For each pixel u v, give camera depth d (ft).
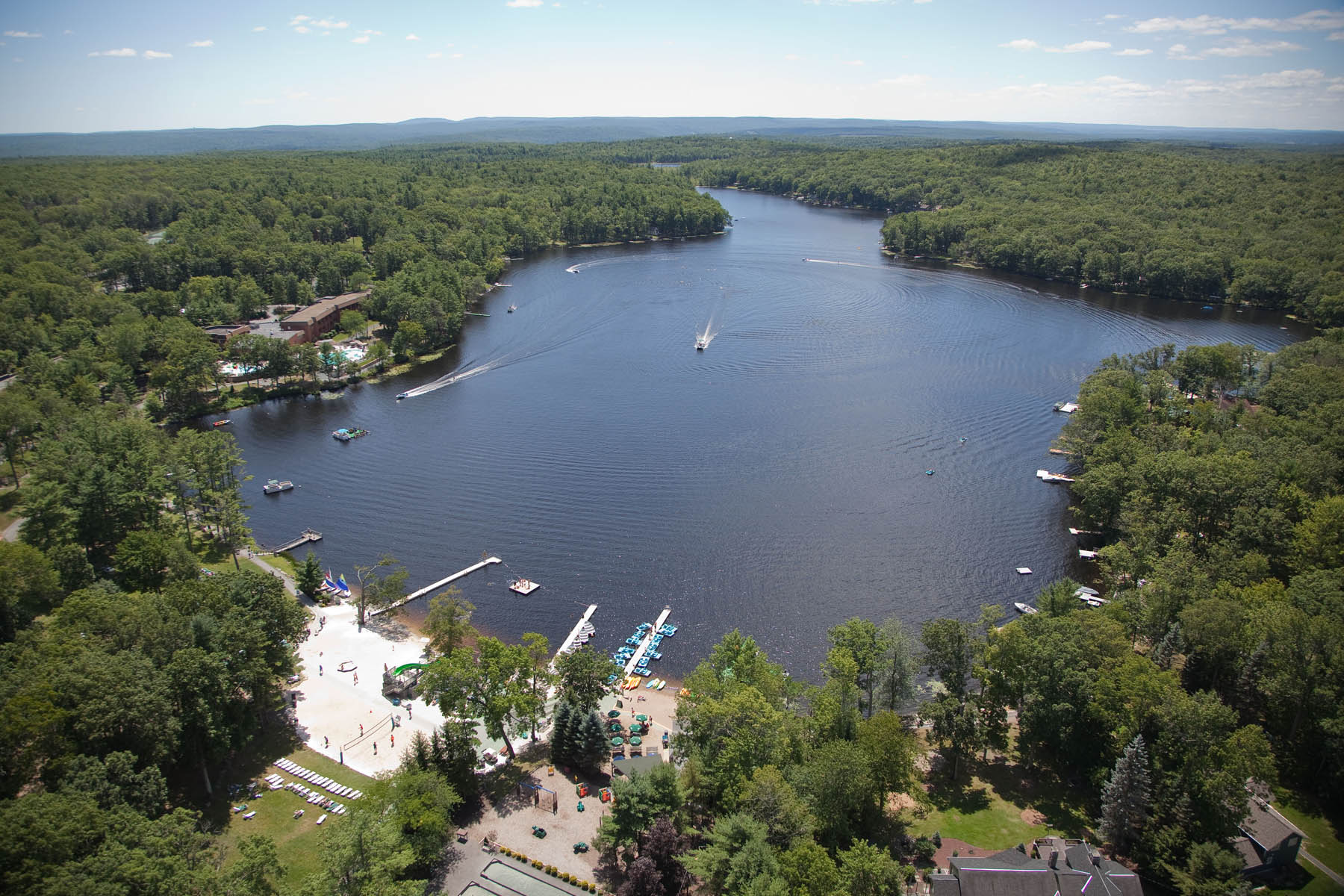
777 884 266.77
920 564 563.48
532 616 510.99
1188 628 392.68
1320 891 303.89
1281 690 363.97
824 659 472.85
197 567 504.43
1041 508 636.89
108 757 303.27
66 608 385.91
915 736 392.88
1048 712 364.58
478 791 363.56
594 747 370.73
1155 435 640.17
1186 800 314.55
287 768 372.58
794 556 572.51
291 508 644.69
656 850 306.35
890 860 292.40
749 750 337.52
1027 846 308.19
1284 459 548.72
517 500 652.48
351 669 448.65
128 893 254.27
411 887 282.36
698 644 488.02
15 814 255.50
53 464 572.51
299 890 279.08
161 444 643.04
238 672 367.66
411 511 638.94
